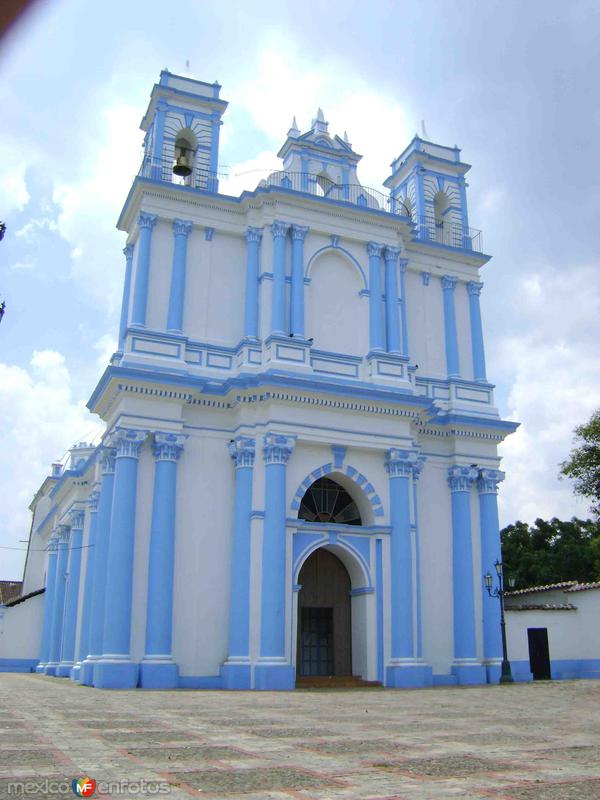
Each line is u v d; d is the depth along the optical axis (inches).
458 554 1063.6
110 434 977.5
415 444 1055.6
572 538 1985.7
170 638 877.8
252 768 290.2
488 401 1162.6
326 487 1032.8
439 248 1197.7
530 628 1105.4
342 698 705.0
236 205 1071.0
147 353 968.3
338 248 1088.2
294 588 924.6
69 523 1378.0
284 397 951.6
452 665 1025.5
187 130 1123.9
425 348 1162.0
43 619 1524.4
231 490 961.5
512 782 267.0
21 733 386.0
